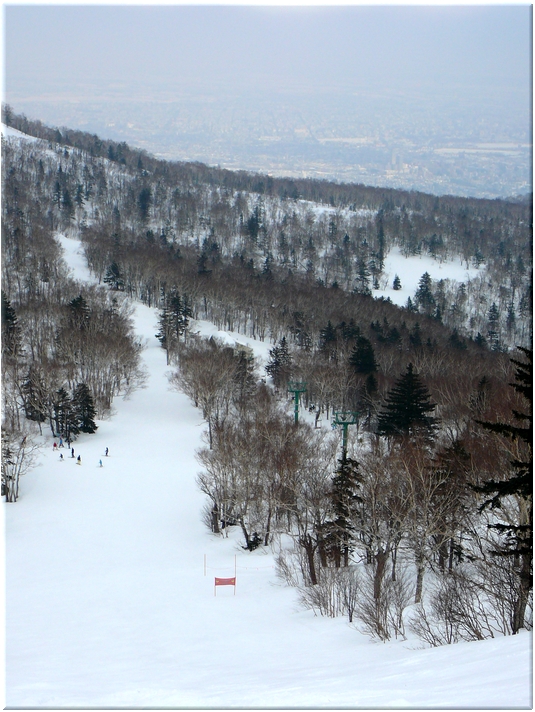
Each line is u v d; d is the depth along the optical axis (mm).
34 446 99500
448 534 46562
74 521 80562
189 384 122000
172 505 86500
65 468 100375
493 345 193875
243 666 35812
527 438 33094
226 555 69375
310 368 129000
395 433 86188
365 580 51406
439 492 50719
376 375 124750
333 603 49469
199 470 100250
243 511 71250
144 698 26609
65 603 54906
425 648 35875
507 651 28766
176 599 55469
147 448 110562
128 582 61000
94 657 39844
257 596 55438
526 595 35938
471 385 101438
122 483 94750
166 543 73688
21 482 94562
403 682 25891
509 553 34562
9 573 64250
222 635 44531
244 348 149750
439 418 88062
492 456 56750
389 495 53094
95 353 129000
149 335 171250
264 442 83750
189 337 161375
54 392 114375
